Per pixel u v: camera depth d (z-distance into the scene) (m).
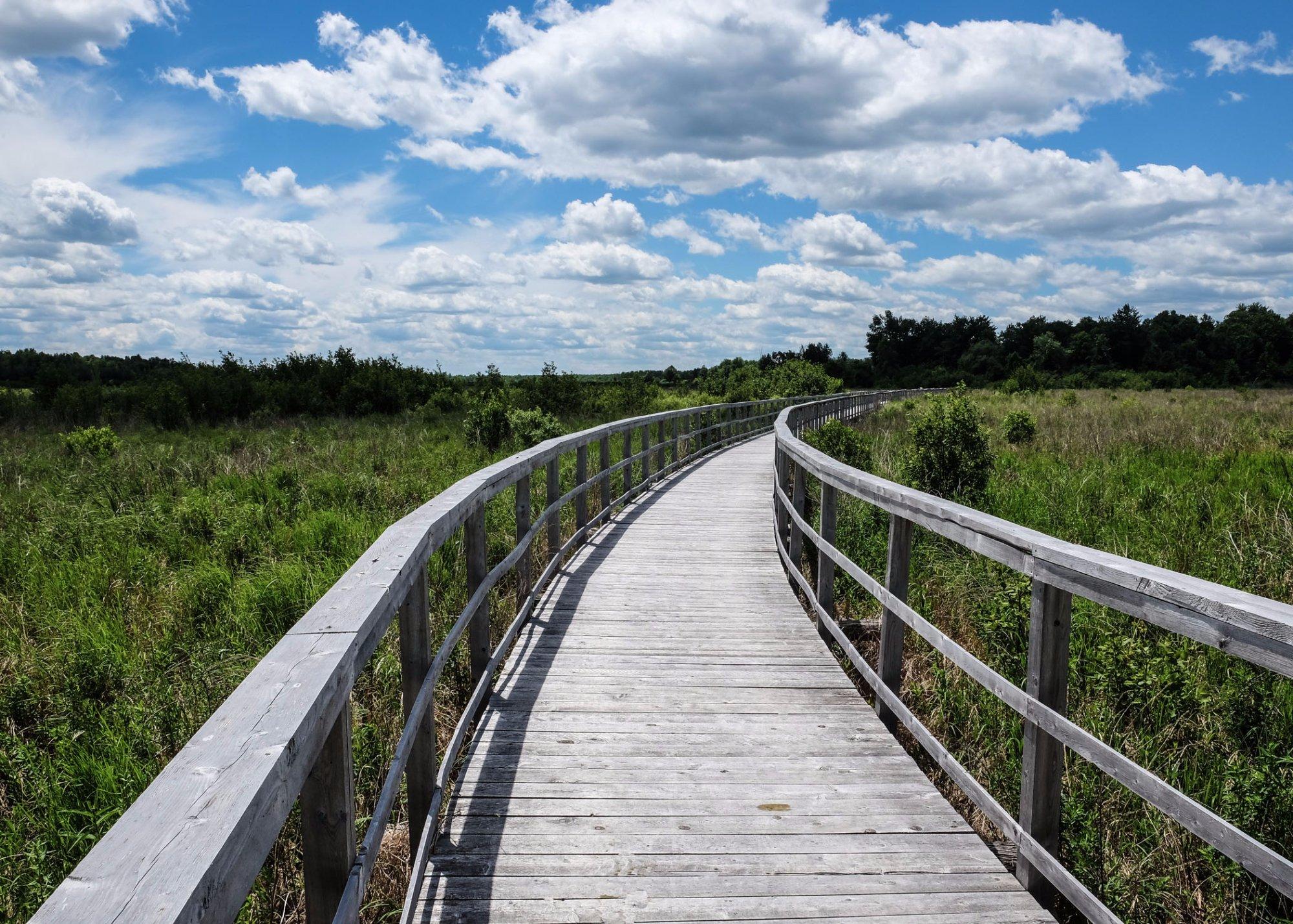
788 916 2.55
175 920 0.83
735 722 4.02
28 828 3.37
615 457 15.06
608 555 7.57
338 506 8.95
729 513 9.76
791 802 3.26
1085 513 7.85
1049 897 2.65
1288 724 3.71
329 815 1.64
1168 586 1.90
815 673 4.68
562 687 4.45
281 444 14.98
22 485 10.29
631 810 3.20
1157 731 3.98
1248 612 1.66
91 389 21.72
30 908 2.92
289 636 1.73
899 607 3.63
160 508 8.30
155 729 4.07
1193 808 1.84
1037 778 2.57
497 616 5.70
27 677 4.59
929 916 2.56
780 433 7.57
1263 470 9.88
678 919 2.54
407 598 2.69
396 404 24.55
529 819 3.12
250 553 7.16
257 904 2.90
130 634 5.39
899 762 3.62
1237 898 3.06
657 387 30.59
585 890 2.69
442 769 3.07
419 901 2.63
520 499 5.49
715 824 3.10
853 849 2.94
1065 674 2.49
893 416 23.75
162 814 1.04
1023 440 14.63
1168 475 9.91
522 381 25.05
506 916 2.55
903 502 3.57
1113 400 29.86
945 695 4.35
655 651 5.01
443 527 3.04
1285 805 3.07
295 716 1.34
